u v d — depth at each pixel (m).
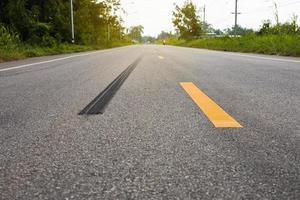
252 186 1.15
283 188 1.13
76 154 1.53
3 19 21.67
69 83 4.45
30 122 2.21
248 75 5.13
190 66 7.18
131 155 1.50
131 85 4.12
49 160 1.45
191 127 1.99
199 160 1.42
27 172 1.31
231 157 1.45
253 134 1.82
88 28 37.41
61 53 19.36
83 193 1.11
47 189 1.15
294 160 1.41
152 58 11.18
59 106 2.78
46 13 25.78
